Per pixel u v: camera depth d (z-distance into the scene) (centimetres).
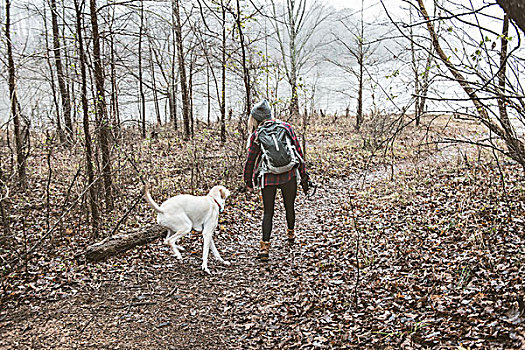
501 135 387
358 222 664
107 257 512
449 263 446
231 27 906
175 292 447
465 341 306
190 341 360
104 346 345
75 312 395
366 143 1466
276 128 531
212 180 932
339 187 1009
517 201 601
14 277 443
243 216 743
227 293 448
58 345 342
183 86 1552
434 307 362
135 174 835
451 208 645
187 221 484
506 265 408
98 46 601
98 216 583
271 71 1048
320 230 666
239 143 986
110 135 671
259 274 498
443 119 2184
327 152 1423
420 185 870
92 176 582
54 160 919
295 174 542
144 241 553
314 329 368
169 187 862
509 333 299
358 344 335
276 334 368
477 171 839
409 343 321
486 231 509
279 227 703
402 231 588
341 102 3198
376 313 375
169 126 1980
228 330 378
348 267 489
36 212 684
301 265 517
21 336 351
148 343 354
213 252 530
